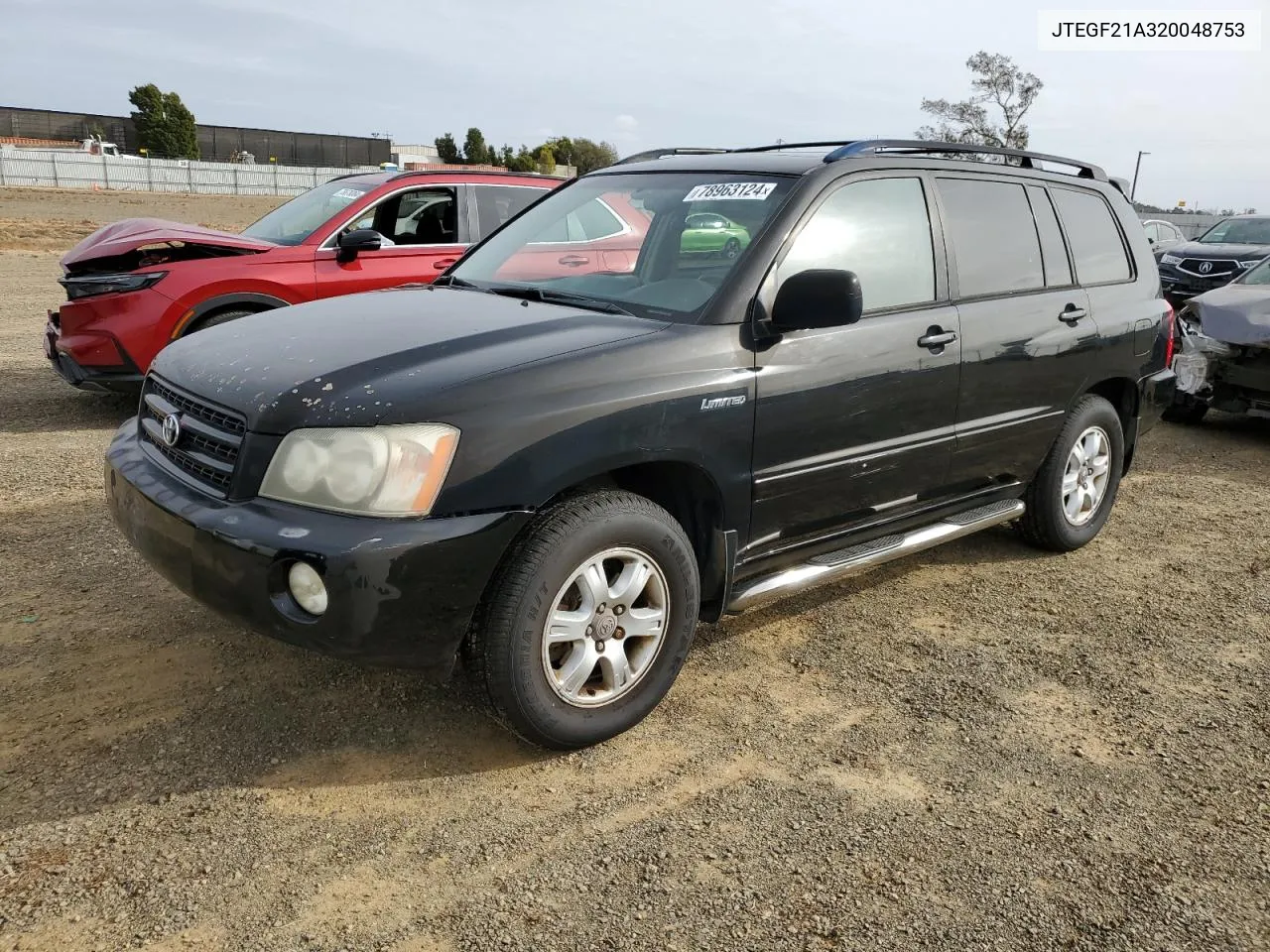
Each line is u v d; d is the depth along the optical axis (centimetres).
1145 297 511
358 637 260
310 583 259
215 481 285
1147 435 793
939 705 346
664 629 316
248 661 352
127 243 654
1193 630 417
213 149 7269
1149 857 268
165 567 291
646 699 316
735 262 336
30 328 1084
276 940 225
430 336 307
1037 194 460
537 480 277
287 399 275
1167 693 361
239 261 674
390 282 724
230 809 271
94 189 4456
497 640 278
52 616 381
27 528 474
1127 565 491
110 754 294
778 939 232
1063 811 287
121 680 336
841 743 320
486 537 269
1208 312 773
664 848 263
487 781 290
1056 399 454
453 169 770
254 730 310
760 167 379
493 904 240
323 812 272
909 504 405
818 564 369
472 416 270
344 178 797
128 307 642
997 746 321
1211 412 899
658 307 337
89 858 249
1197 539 534
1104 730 334
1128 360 494
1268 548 522
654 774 298
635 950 227
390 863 253
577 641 297
